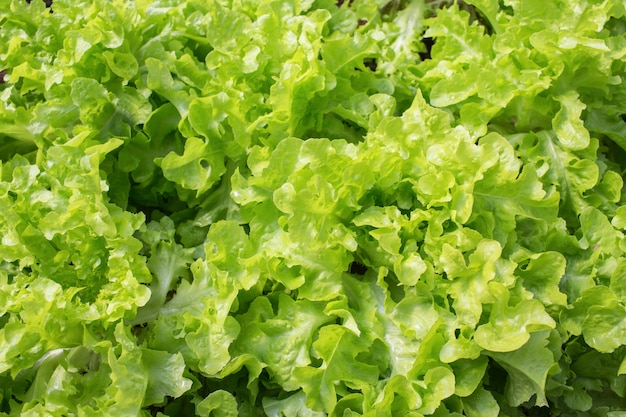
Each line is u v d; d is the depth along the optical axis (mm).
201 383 934
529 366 902
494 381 958
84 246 949
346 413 896
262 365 909
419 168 949
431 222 929
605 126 1055
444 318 910
